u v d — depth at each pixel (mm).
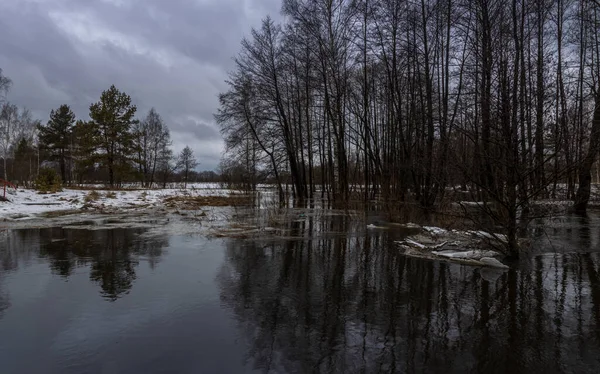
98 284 5680
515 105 6664
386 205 15562
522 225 7715
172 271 6512
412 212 13820
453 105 15688
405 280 5992
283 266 6938
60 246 8773
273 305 4824
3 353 3465
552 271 6465
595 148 6422
